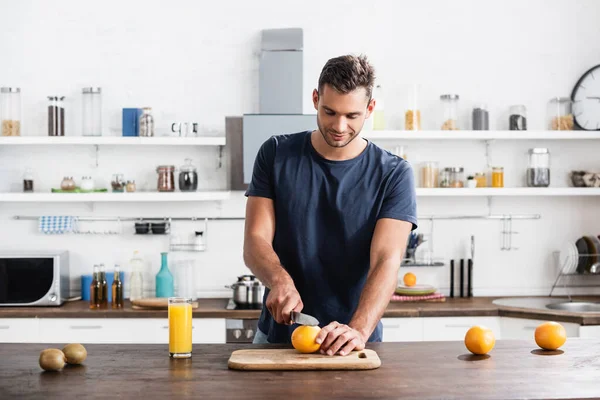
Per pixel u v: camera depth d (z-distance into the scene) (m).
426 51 5.03
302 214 2.62
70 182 4.78
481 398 1.83
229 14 4.94
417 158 5.06
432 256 5.05
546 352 2.35
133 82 4.93
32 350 2.39
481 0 5.05
